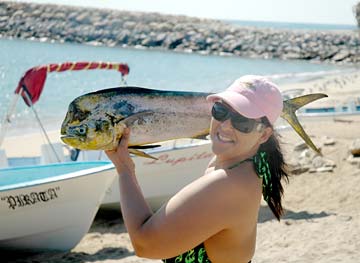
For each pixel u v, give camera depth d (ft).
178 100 8.15
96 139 7.87
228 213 7.71
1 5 302.25
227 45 252.62
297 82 98.94
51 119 66.33
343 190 30.58
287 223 25.35
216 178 7.75
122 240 25.17
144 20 290.56
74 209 23.22
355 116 50.72
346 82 96.84
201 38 260.62
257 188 7.90
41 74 28.43
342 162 34.76
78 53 215.92
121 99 7.95
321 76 95.96
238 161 7.89
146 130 8.05
